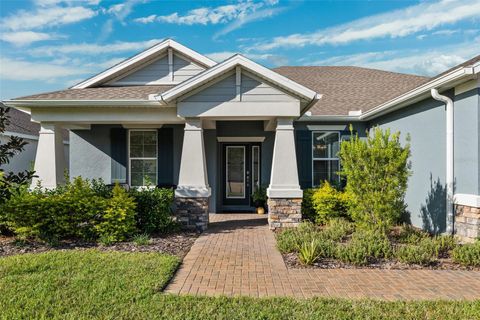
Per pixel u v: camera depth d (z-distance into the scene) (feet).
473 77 23.66
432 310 14.33
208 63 39.96
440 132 28.27
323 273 19.21
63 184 34.40
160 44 39.86
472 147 24.44
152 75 40.83
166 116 33.22
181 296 15.60
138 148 41.45
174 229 30.22
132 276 17.80
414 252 21.34
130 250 23.75
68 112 33.14
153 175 41.32
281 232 28.25
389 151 26.35
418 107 31.65
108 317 13.57
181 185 31.48
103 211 26.37
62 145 35.09
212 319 13.52
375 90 49.19
